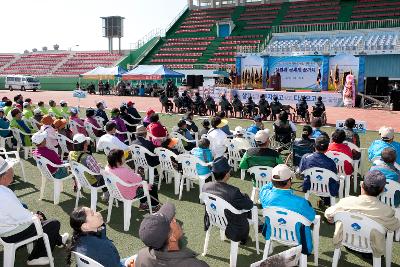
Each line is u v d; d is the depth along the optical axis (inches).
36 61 2290.8
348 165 286.8
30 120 494.0
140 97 1437.0
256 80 1282.0
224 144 369.4
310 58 1200.2
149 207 271.0
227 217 195.8
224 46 1781.5
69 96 1517.0
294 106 948.6
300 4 1895.9
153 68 1111.6
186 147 407.5
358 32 1422.2
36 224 193.6
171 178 358.0
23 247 229.8
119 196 251.1
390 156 231.3
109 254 149.7
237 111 864.3
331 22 1631.4
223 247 228.8
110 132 349.7
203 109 904.9
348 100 962.1
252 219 217.6
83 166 265.7
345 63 1127.0
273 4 1969.7
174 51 1886.1
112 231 250.7
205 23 2054.6
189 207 294.4
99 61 2128.4
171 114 912.3
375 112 880.9
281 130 404.5
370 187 179.5
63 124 416.8
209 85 1314.0
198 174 303.7
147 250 117.0
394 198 219.8
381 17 1545.3
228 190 196.9
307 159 260.2
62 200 308.0
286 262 137.9
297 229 184.7
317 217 200.5
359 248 183.8
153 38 2041.1
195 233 247.8
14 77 1895.9
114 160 249.8
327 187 254.8
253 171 271.4
